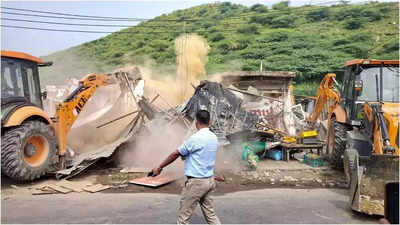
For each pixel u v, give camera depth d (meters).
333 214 5.14
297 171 8.23
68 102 7.78
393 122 6.23
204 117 3.91
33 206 5.43
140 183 6.78
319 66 33.56
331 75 10.41
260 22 51.50
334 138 8.38
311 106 17.11
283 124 11.25
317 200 5.89
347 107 8.27
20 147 6.46
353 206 5.15
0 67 6.82
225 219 4.84
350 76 8.26
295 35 43.22
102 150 8.23
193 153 3.75
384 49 35.34
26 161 6.69
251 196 6.11
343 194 6.31
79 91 8.23
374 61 7.62
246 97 11.32
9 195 6.09
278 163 9.24
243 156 8.75
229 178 7.47
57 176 7.16
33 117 7.10
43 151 7.06
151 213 5.05
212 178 3.83
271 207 5.45
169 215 4.96
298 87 31.47
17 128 6.56
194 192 3.71
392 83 7.61
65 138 7.61
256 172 8.05
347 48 37.16
